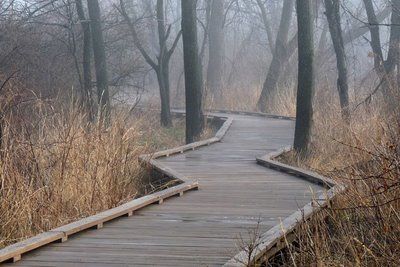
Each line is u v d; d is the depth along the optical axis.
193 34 18.02
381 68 19.28
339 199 8.46
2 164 9.43
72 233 7.37
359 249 6.86
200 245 7.00
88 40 20.42
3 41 18.91
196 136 18.16
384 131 10.32
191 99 18.16
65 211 9.41
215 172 12.13
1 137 10.30
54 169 10.10
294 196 9.79
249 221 8.16
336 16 17.19
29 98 13.38
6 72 16.69
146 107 27.66
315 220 7.44
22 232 8.60
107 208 9.62
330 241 7.39
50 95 16.75
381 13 28.06
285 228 7.41
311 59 14.19
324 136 14.85
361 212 7.77
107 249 6.84
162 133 21.97
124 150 11.52
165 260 6.45
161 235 7.45
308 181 11.13
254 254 6.36
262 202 9.37
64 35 23.45
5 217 8.65
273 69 28.86
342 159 12.30
